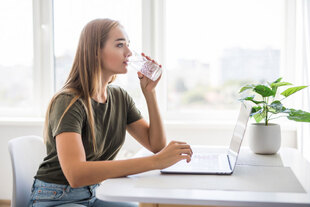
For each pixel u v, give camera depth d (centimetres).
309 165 117
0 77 256
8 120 235
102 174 100
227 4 228
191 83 236
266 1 223
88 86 125
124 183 96
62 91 121
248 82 229
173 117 237
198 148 146
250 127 137
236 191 89
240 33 228
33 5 244
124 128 142
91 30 129
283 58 222
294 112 130
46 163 122
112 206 124
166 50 237
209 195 85
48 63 245
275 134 132
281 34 223
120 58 129
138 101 237
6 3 250
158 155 105
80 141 108
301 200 82
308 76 181
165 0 234
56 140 108
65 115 111
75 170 100
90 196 123
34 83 248
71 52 245
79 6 241
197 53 233
